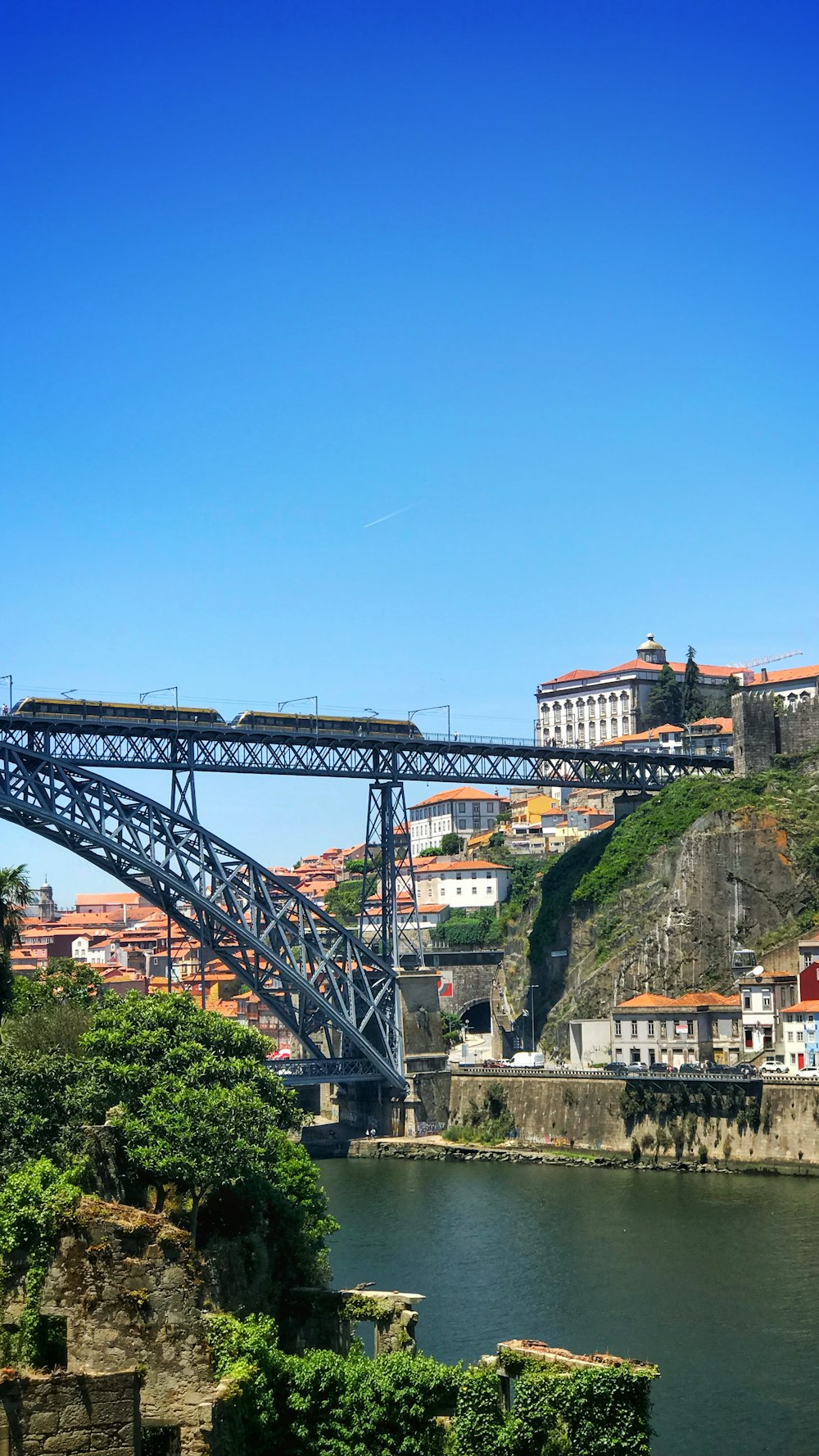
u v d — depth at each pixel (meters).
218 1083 90.62
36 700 185.38
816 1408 84.44
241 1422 50.97
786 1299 106.44
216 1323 60.69
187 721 194.38
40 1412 38.44
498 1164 189.75
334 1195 164.62
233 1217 83.31
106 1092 88.94
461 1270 118.75
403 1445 60.00
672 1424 82.44
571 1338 98.25
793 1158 166.00
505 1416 60.44
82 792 183.88
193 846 193.75
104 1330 45.03
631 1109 184.50
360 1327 96.88
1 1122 84.81
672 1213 141.88
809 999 184.38
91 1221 45.47
